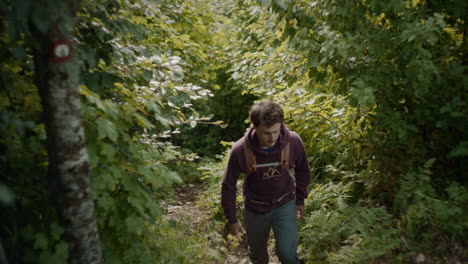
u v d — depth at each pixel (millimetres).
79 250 1835
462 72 3174
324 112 3896
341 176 4059
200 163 6832
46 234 1960
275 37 4188
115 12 2549
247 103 9633
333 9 3221
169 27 4477
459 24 3197
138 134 2738
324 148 4293
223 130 9734
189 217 4258
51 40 1559
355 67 3303
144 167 2197
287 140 2467
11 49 2018
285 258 2520
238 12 8086
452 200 3070
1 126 1841
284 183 2555
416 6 3328
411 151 3334
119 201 2221
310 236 3215
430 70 2850
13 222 1917
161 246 2656
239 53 7297
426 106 3186
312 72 3490
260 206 2572
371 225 3088
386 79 3146
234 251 3705
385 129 3590
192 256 2705
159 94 2797
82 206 1799
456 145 3252
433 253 2832
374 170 3625
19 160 2004
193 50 5082
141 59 2857
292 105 3936
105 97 2588
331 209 3650
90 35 2455
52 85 1630
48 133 1707
